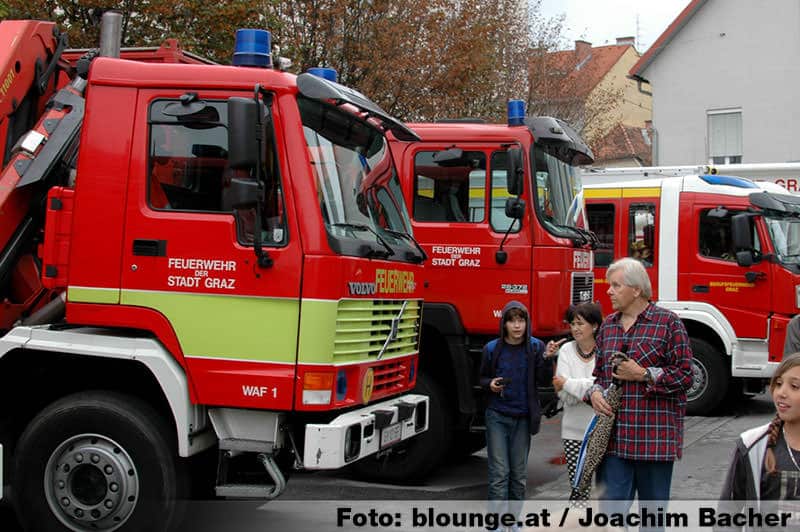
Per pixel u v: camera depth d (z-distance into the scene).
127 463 5.89
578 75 29.86
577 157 10.03
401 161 9.30
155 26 15.73
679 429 5.25
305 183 5.84
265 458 5.87
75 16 15.45
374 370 6.41
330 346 5.75
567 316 6.85
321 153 6.10
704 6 28.84
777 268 12.05
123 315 5.95
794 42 27.53
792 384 3.70
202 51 15.85
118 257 5.97
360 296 6.10
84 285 6.00
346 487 8.56
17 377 6.38
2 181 6.36
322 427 5.66
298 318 5.73
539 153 9.11
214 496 6.68
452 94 20.66
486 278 8.93
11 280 6.56
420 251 7.30
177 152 6.00
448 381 9.00
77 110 6.78
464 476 9.17
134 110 6.05
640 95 51.16
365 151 6.82
